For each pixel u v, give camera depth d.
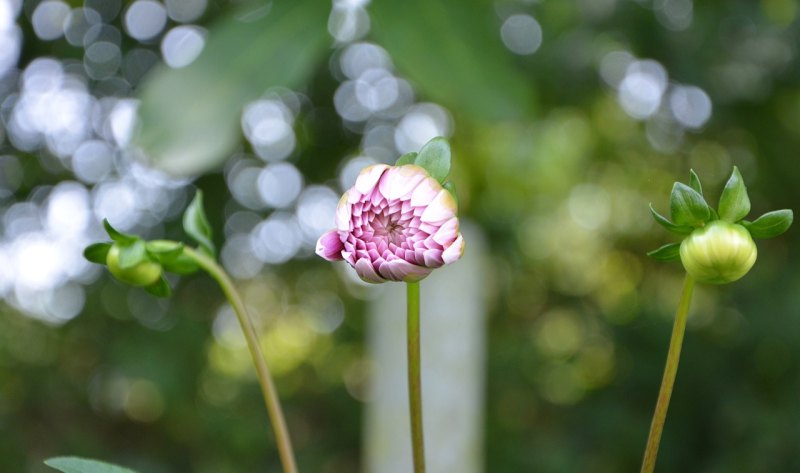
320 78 2.55
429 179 0.79
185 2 2.27
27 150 2.56
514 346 3.48
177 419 2.90
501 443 3.10
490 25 1.09
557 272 3.81
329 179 2.69
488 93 1.08
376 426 1.75
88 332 2.83
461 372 1.73
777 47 2.38
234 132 1.05
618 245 3.80
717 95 2.45
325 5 1.07
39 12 2.35
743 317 2.77
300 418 3.33
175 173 1.05
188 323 2.82
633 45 2.39
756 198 2.76
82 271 2.75
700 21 2.31
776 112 2.51
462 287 1.77
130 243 0.86
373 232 0.79
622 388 3.03
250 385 3.28
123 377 2.74
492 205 2.63
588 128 2.95
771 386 2.69
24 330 2.89
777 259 2.87
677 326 0.80
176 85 1.05
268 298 3.55
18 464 2.71
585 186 3.44
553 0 2.29
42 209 2.63
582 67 2.49
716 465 2.62
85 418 2.92
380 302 1.81
